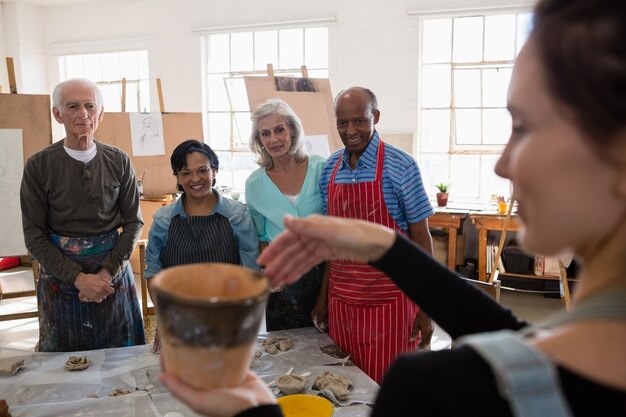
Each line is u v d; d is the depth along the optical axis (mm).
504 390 308
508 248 4465
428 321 2045
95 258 2301
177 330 446
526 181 347
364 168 1994
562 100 316
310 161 2336
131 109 6719
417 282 582
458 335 574
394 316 1909
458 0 4789
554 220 339
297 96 3381
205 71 5934
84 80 2297
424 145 5211
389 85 5098
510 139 441
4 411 1368
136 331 2520
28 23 6758
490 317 568
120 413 1398
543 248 357
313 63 5516
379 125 5184
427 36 5039
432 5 4863
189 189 2139
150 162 3820
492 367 320
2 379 1626
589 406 303
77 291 2275
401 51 5012
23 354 1823
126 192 2410
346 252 601
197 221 2160
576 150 320
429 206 1971
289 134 2229
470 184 5141
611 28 300
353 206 2006
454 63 4992
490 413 316
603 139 307
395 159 1968
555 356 320
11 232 2982
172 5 5887
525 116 346
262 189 2291
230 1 5633
